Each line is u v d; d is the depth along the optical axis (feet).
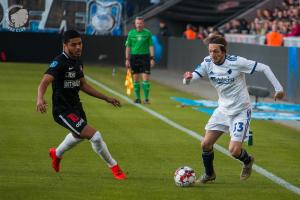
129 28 282.36
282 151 95.86
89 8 269.03
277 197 67.05
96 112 131.54
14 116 121.60
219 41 69.31
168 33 273.95
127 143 97.40
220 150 93.20
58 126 111.55
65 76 69.92
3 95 154.30
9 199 62.54
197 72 71.31
